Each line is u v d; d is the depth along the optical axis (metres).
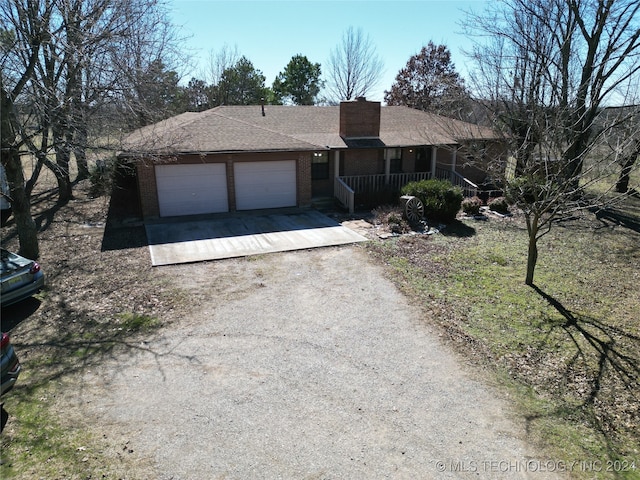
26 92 11.29
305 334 7.83
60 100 12.27
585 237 14.80
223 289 9.77
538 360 7.18
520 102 12.09
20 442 5.08
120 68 12.70
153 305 8.88
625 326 8.41
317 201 18.66
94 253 12.15
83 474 4.64
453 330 8.09
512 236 14.62
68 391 6.09
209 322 8.23
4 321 8.16
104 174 19.14
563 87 12.43
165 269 10.95
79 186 22.48
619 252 13.22
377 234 14.29
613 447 5.27
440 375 6.66
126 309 8.70
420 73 46.09
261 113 21.83
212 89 45.31
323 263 11.55
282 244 13.06
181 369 6.68
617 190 21.81
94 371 6.59
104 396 5.99
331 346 7.43
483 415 5.77
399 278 10.58
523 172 10.00
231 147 15.91
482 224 16.09
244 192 17.14
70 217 16.36
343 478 4.67
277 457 4.94
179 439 5.20
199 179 16.30
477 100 14.88
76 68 12.95
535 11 17.58
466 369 6.84
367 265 11.43
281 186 17.66
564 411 5.91
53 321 8.17
